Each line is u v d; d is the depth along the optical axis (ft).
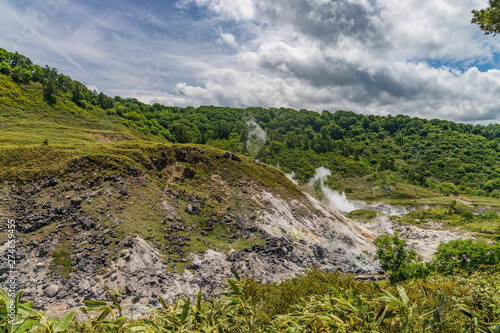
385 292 8.52
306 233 199.93
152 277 104.88
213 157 249.55
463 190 624.59
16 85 424.46
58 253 106.01
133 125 553.23
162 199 171.01
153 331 7.47
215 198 202.39
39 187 147.33
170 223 152.05
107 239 116.78
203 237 153.69
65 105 460.55
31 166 159.53
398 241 113.70
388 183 642.63
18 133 247.70
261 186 234.38
